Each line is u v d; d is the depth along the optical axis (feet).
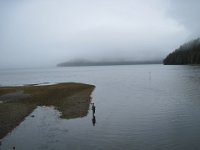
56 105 165.89
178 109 144.77
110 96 206.08
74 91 230.89
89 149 86.63
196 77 357.00
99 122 121.08
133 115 134.10
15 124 119.85
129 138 96.53
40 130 109.91
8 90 246.68
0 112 146.10
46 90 236.43
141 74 537.24
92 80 408.46
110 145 89.81
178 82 301.02
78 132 106.01
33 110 151.84
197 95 192.24
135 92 227.81
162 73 511.81
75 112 143.02
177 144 88.63
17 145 92.07
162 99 181.37
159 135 98.99
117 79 410.93
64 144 92.07
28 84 355.56
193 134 98.84
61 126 115.75
